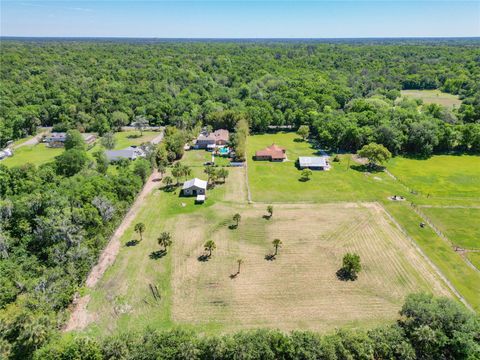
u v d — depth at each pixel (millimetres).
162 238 52500
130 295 44125
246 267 49594
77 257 46375
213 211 66000
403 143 97250
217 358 33000
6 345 34062
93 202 55062
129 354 32906
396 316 40625
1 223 49812
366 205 68125
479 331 34188
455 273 48031
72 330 38531
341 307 42125
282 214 64750
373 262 50531
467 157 94438
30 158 95625
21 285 39969
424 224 60469
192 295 44219
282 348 32906
